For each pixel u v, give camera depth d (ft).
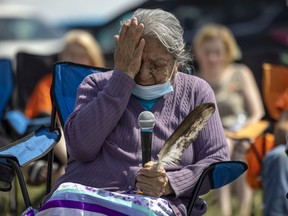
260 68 40.40
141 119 20.52
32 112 36.52
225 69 38.06
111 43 72.54
